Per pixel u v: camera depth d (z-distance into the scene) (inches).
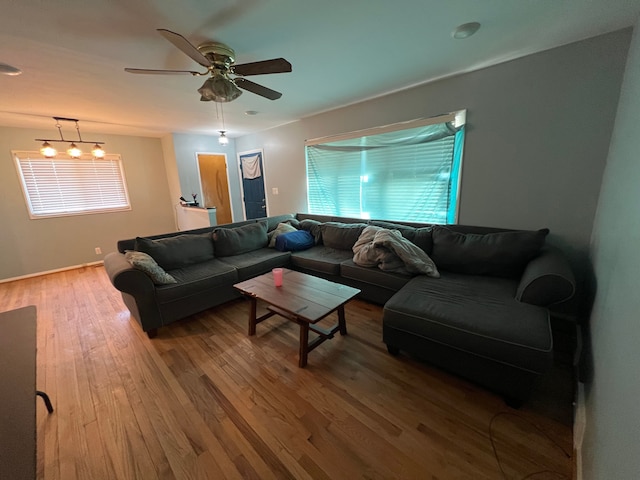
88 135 176.4
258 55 79.1
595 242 73.4
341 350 78.8
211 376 70.2
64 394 65.6
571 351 74.2
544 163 87.0
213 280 101.8
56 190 168.2
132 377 70.9
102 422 57.4
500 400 59.1
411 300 71.4
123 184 193.3
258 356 77.9
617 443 29.5
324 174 158.2
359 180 142.2
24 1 50.6
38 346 86.2
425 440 50.8
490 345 55.8
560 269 65.5
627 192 48.7
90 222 181.0
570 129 80.8
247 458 48.8
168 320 92.0
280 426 54.9
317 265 117.4
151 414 59.1
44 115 130.6
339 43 73.3
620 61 70.9
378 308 104.7
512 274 85.5
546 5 59.1
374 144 131.6
